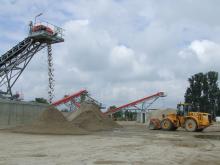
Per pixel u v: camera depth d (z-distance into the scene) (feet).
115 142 81.30
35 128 114.42
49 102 176.65
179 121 140.67
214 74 325.83
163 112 222.89
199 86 326.65
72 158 52.08
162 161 50.31
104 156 54.90
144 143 79.46
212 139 94.94
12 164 45.29
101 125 160.66
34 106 155.84
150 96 290.35
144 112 286.25
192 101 327.26
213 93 323.98
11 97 163.53
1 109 135.85
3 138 87.97
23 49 162.40
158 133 122.83
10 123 139.85
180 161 50.72
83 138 93.25
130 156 55.31
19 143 75.00
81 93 233.35
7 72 162.30
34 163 46.47
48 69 174.29
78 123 152.25
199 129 135.54
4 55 160.86
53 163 46.80
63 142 79.15
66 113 195.62
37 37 159.94
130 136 104.47
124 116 341.21
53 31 164.96
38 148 65.21
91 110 167.73
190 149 67.31
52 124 117.91
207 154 59.62
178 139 93.61
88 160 50.34
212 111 322.14
